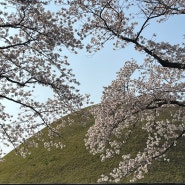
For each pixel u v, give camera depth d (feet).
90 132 50.34
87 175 89.15
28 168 100.78
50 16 50.42
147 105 48.88
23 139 59.98
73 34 50.37
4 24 49.39
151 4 47.85
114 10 49.29
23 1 47.62
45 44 50.65
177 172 86.02
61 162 99.76
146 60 52.24
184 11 46.11
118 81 51.08
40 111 56.65
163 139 98.84
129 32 48.55
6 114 58.80
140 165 48.24
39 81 51.85
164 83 51.03
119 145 50.98
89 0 49.03
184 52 48.75
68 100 54.08
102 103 50.01
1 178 97.45
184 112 53.26
